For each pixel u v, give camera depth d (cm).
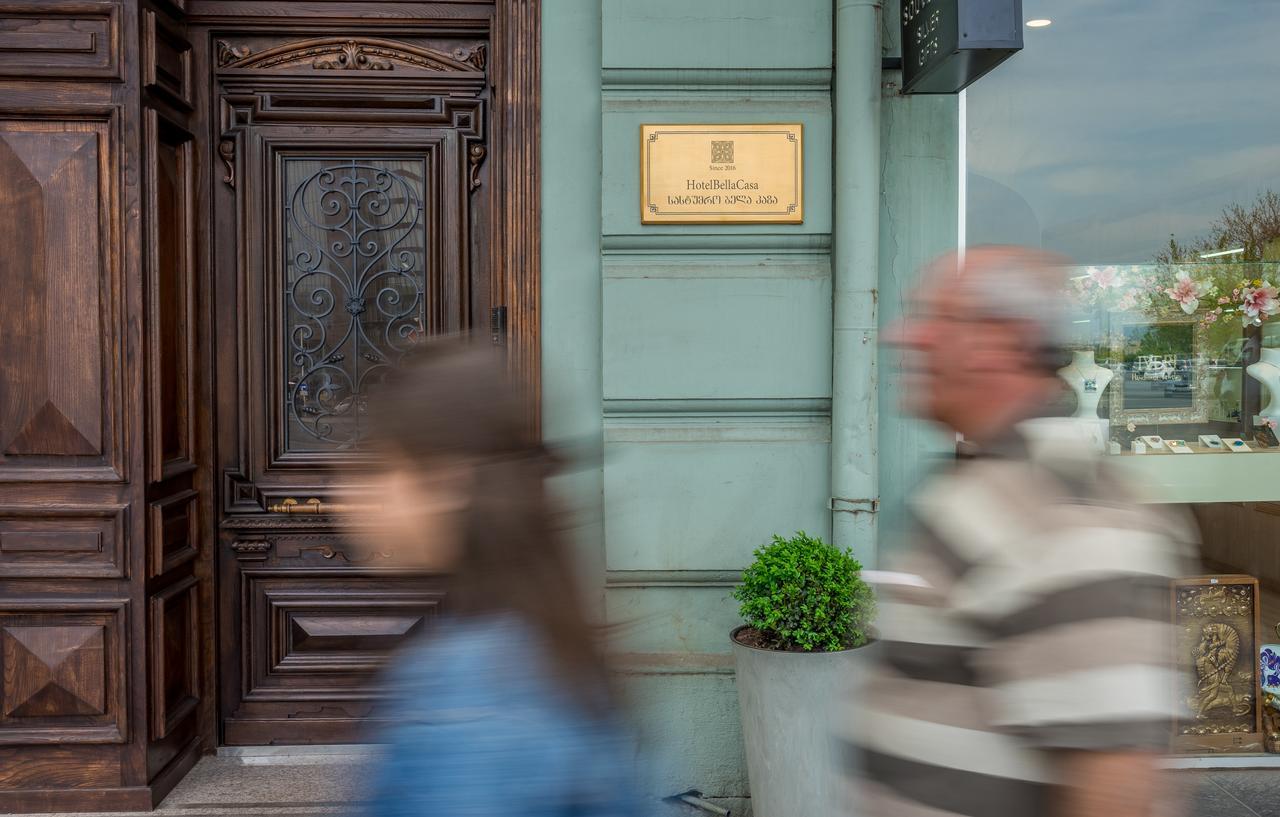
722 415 347
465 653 101
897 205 351
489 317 381
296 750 379
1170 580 116
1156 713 109
